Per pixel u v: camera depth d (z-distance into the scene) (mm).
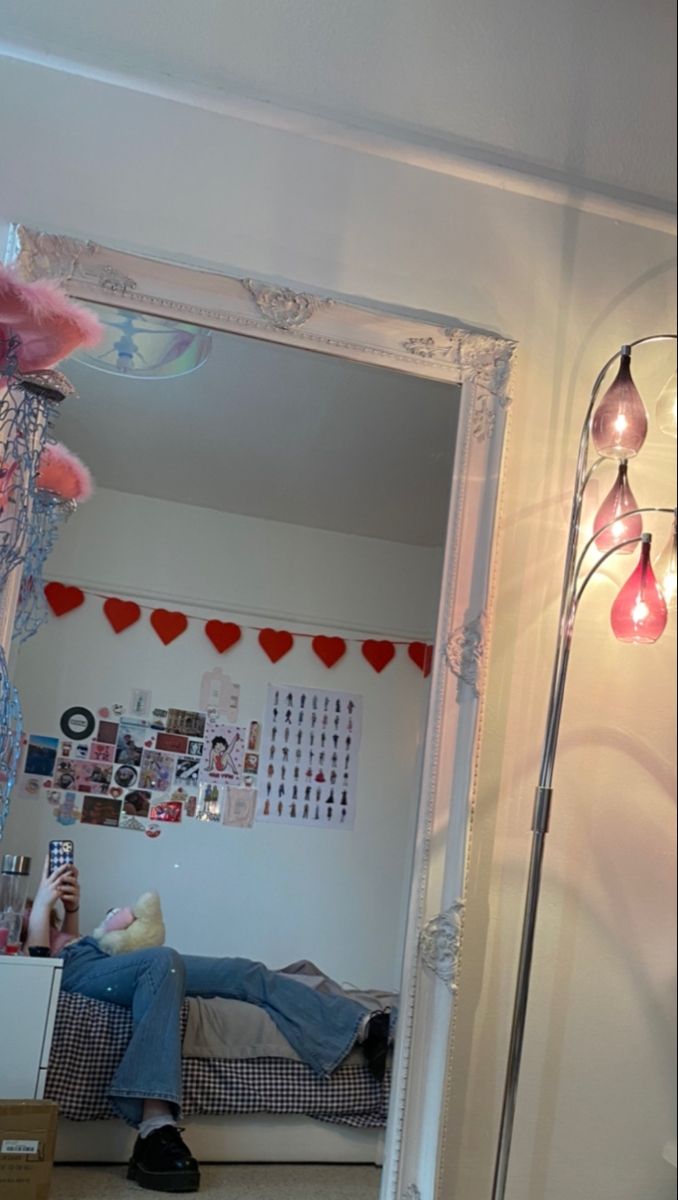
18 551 1789
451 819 2035
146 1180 1841
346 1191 1924
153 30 2113
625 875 2195
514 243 2275
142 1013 1886
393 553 2096
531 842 2123
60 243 1948
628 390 2104
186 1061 1893
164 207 2074
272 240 2123
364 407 2115
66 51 2045
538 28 2359
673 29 2406
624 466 2176
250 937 1952
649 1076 2146
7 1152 1787
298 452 2090
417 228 2215
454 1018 1988
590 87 2379
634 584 2088
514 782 2125
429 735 2053
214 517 2039
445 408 2148
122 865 1915
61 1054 1840
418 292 2195
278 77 2172
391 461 2115
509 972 2074
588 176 2350
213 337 2057
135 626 1974
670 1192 2115
